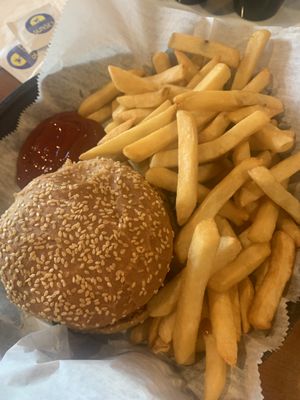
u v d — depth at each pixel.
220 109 0.22
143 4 0.26
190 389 0.20
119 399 0.17
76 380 0.17
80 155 0.24
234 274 0.19
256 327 0.19
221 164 0.23
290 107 0.24
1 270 0.20
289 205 0.21
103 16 0.26
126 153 0.21
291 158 0.22
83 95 0.28
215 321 0.19
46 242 0.19
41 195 0.20
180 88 0.24
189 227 0.20
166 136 0.21
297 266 0.21
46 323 0.22
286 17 0.31
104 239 0.19
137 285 0.19
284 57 0.24
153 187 0.22
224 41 0.26
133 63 0.28
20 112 0.27
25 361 0.19
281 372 0.21
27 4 0.33
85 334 0.21
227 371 0.20
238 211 0.22
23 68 0.30
